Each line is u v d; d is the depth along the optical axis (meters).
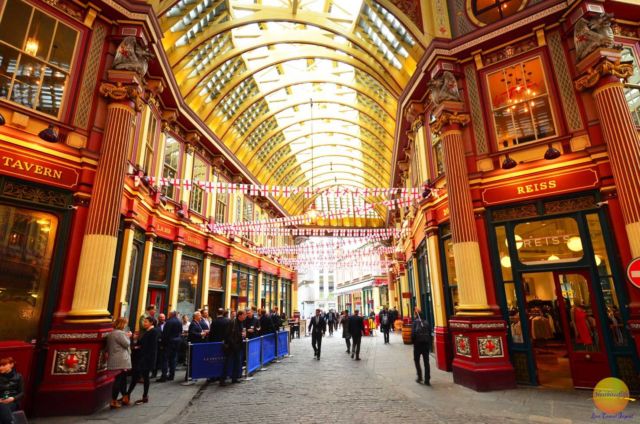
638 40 8.08
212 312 15.51
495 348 7.14
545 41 8.20
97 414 5.55
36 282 6.15
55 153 6.53
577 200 7.35
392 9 10.33
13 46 6.38
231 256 16.67
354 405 5.91
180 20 10.53
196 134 13.53
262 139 20.64
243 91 16.33
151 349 6.36
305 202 33.31
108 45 7.68
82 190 6.72
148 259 10.45
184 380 8.32
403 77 12.69
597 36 7.21
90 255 6.38
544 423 4.82
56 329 5.86
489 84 8.73
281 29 14.75
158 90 10.24
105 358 6.11
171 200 11.97
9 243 6.02
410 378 8.20
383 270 33.62
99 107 7.31
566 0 7.78
